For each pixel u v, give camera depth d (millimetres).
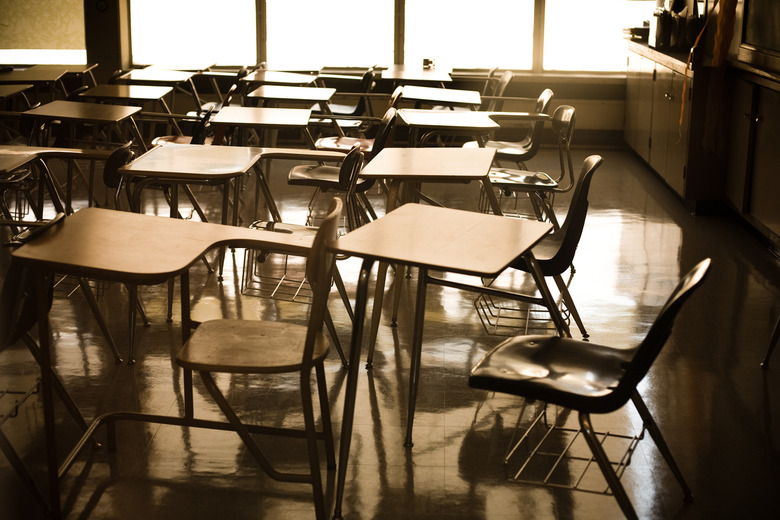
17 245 2879
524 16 9227
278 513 2771
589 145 9242
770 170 5465
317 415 3400
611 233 6008
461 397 3576
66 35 9594
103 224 2936
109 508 2779
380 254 2693
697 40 6340
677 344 4121
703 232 6047
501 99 7398
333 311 4504
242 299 4641
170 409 3422
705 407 3500
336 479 2957
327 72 9312
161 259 2613
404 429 3312
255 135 7730
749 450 3182
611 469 2373
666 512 2801
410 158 4367
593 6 9141
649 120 7848
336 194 6992
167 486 2904
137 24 9406
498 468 3045
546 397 2441
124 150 4324
